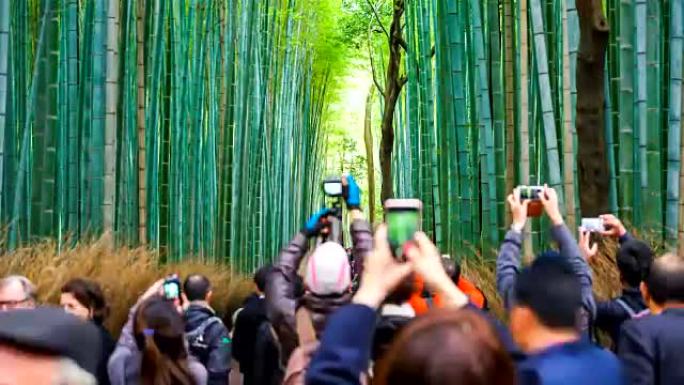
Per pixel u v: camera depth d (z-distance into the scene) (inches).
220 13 442.9
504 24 288.4
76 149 247.8
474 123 344.5
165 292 128.4
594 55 197.6
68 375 40.9
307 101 966.4
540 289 70.9
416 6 496.4
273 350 148.4
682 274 94.0
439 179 421.4
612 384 67.0
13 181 224.8
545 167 266.7
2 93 191.3
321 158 1310.3
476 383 38.6
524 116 247.0
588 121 201.3
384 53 861.8
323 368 51.7
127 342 115.0
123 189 284.8
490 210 280.5
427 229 479.2
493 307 211.8
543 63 221.5
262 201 605.3
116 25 236.8
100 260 209.5
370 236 95.0
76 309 120.3
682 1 190.1
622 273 119.1
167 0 346.3
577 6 198.7
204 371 115.7
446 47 370.6
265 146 620.7
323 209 100.0
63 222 261.1
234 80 450.6
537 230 260.4
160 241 336.5
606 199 203.2
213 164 435.5
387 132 633.0
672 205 191.0
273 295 98.6
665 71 225.3
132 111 304.7
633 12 201.9
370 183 963.3
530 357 68.3
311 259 86.7
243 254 483.5
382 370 40.9
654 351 91.9
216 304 343.9
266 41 574.2
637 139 212.5
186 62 377.7
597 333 154.9
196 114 395.9
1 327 40.4
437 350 39.2
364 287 54.9
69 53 245.1
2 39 191.0
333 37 879.7
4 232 211.3
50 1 217.5
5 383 39.8
